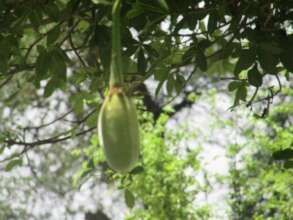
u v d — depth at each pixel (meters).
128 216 5.20
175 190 5.16
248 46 3.18
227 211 5.67
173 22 3.10
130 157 1.88
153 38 3.42
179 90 3.64
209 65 4.12
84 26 3.62
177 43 3.37
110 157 1.89
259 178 5.52
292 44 3.06
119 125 1.89
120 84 1.96
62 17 3.22
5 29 3.24
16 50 3.32
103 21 3.38
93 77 3.65
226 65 4.16
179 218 5.17
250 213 5.68
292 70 3.04
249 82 3.24
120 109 1.90
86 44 3.66
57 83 3.44
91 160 4.16
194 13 3.05
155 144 5.17
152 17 3.04
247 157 5.66
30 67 3.47
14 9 3.23
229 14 3.16
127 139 1.88
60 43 3.30
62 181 11.46
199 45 3.27
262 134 5.64
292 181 4.96
